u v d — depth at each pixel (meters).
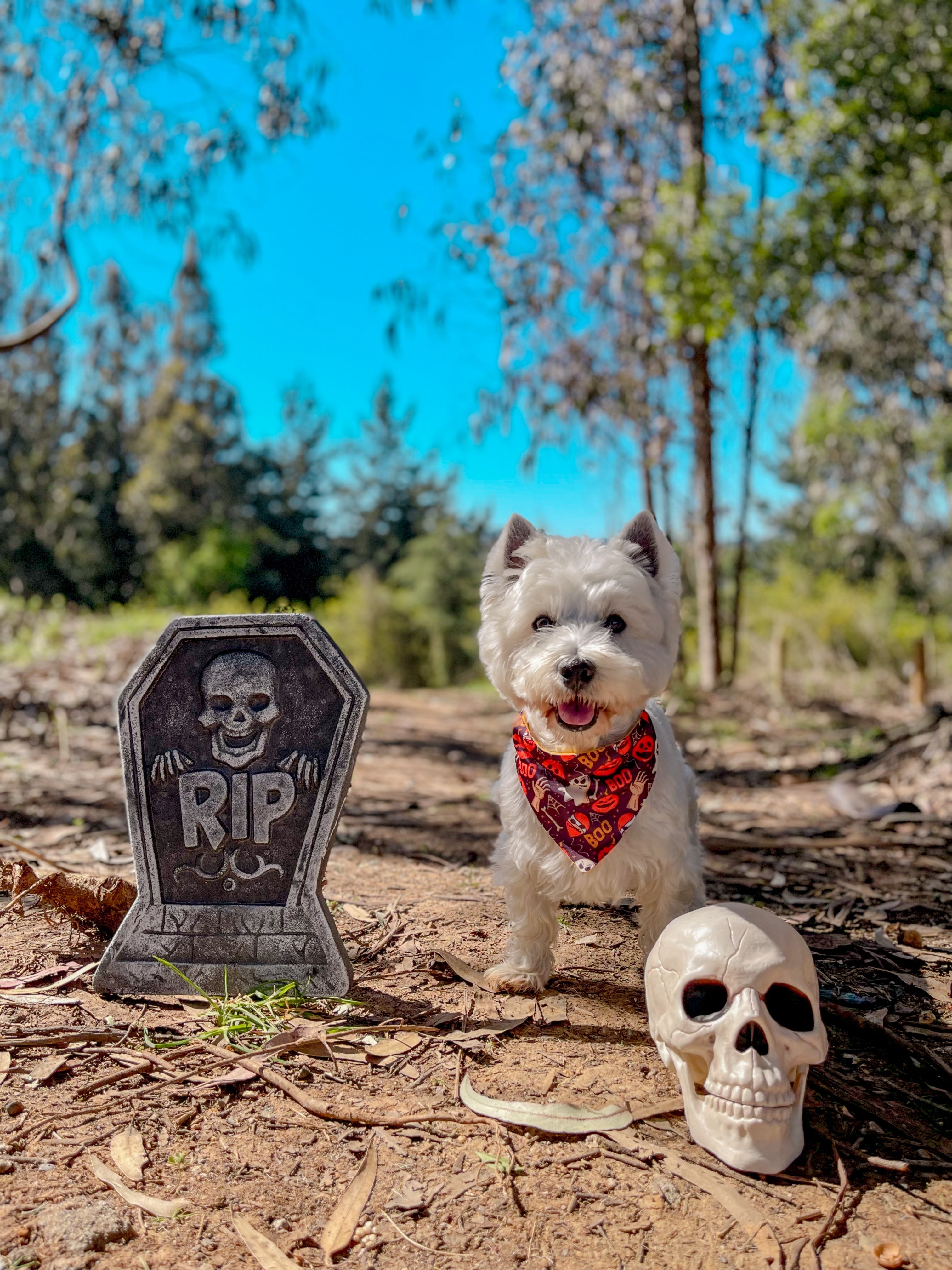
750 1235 0.50
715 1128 0.57
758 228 2.64
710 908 0.62
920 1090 0.66
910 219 2.66
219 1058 0.66
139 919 0.77
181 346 11.16
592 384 3.43
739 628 4.46
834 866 1.23
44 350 10.12
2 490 9.68
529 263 3.27
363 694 0.77
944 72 2.30
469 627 8.55
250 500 11.63
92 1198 0.52
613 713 0.70
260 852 0.77
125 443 10.41
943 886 1.14
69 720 2.08
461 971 0.82
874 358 3.54
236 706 0.78
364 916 0.97
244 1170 0.55
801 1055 0.56
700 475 3.46
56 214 1.89
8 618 3.73
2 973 0.79
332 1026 0.71
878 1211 0.53
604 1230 0.51
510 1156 0.56
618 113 3.10
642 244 3.19
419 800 1.59
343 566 12.21
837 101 2.46
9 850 1.13
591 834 0.71
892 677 3.84
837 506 4.88
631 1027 0.74
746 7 2.97
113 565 9.70
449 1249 0.49
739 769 2.01
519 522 0.80
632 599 0.73
